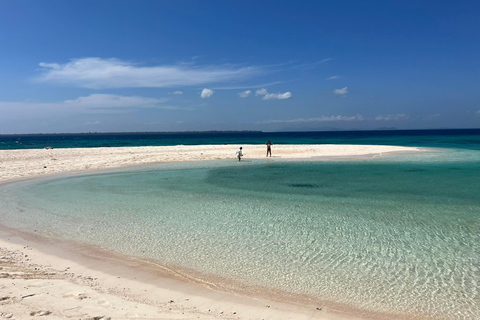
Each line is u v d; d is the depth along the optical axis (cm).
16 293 664
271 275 875
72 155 4144
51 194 1962
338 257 993
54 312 593
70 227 1292
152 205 1680
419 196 1898
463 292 779
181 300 731
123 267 919
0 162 3444
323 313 693
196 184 2327
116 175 2755
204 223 1350
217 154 4353
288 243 1113
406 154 4431
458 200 1791
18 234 1202
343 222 1366
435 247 1074
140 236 1185
